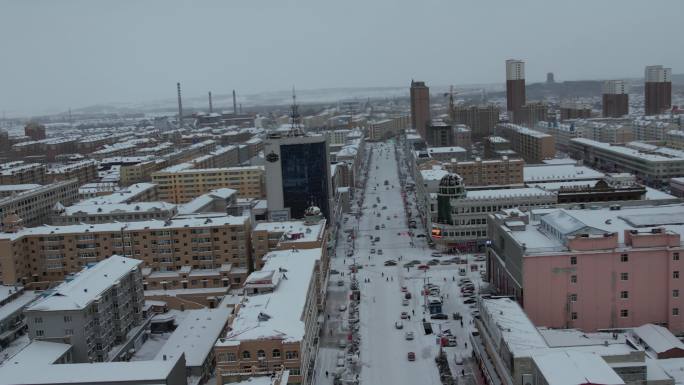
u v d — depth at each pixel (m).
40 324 167.00
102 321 174.50
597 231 171.12
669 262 165.12
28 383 139.00
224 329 186.75
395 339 184.50
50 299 170.75
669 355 145.88
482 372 158.12
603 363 118.38
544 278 167.38
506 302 161.75
